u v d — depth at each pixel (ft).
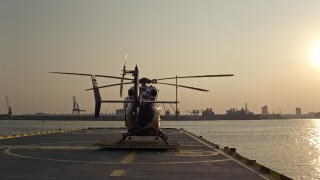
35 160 75.72
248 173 60.85
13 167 65.98
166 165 69.21
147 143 99.76
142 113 100.68
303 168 161.38
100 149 99.09
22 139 139.03
